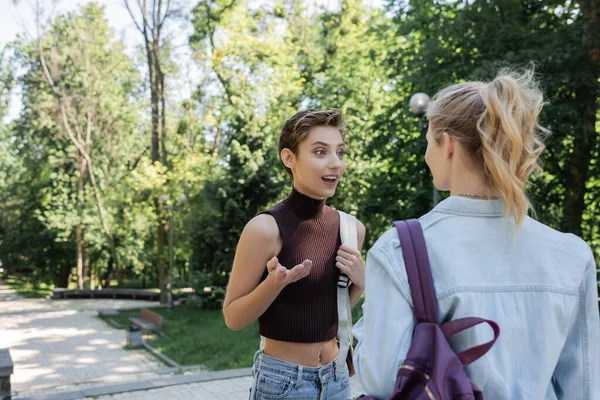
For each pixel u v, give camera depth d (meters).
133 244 30.27
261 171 17.78
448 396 0.98
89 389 6.82
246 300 1.73
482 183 1.18
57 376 10.90
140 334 13.94
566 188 11.21
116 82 32.19
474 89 1.19
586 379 1.16
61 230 32.84
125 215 29.06
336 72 22.12
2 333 16.95
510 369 1.08
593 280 1.20
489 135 1.11
